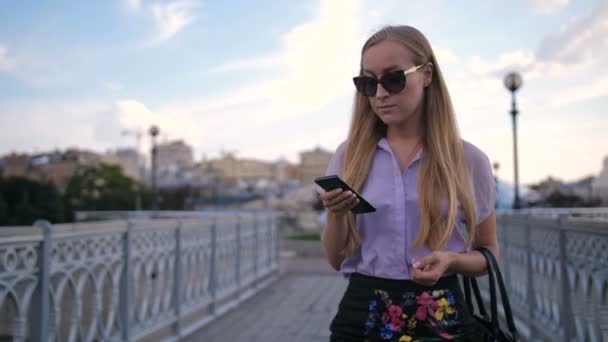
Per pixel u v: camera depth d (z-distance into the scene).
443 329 1.59
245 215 8.41
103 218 21.92
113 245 4.13
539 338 4.84
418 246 1.61
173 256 5.46
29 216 25.73
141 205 37.09
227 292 7.25
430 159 1.67
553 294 4.25
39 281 3.18
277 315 7.00
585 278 3.41
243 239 8.31
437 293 1.61
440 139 1.68
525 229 5.28
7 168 68.31
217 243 6.93
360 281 1.69
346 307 1.69
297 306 7.66
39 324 3.17
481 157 1.74
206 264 6.55
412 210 1.65
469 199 1.65
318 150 122.81
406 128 1.74
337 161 1.90
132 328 4.45
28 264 3.08
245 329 6.16
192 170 121.69
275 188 75.94
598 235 3.08
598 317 3.14
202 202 56.91
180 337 5.53
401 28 1.73
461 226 1.76
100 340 3.94
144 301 4.71
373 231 1.67
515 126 13.45
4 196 27.39
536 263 4.84
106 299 4.22
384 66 1.67
